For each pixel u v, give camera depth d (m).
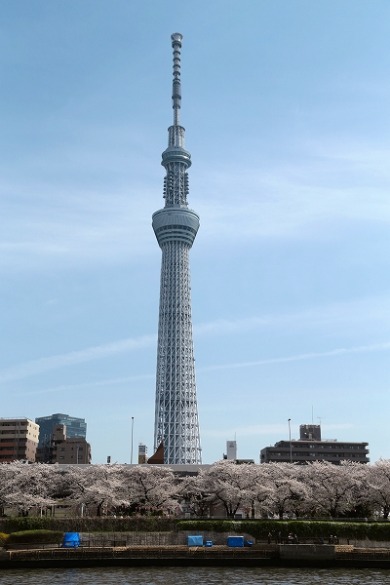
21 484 122.56
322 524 98.75
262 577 73.19
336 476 124.06
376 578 72.25
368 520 111.38
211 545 91.94
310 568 82.06
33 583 67.88
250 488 122.06
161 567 83.06
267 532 98.75
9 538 90.38
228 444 182.12
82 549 84.31
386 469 120.44
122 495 120.81
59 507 136.38
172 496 130.38
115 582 68.69
